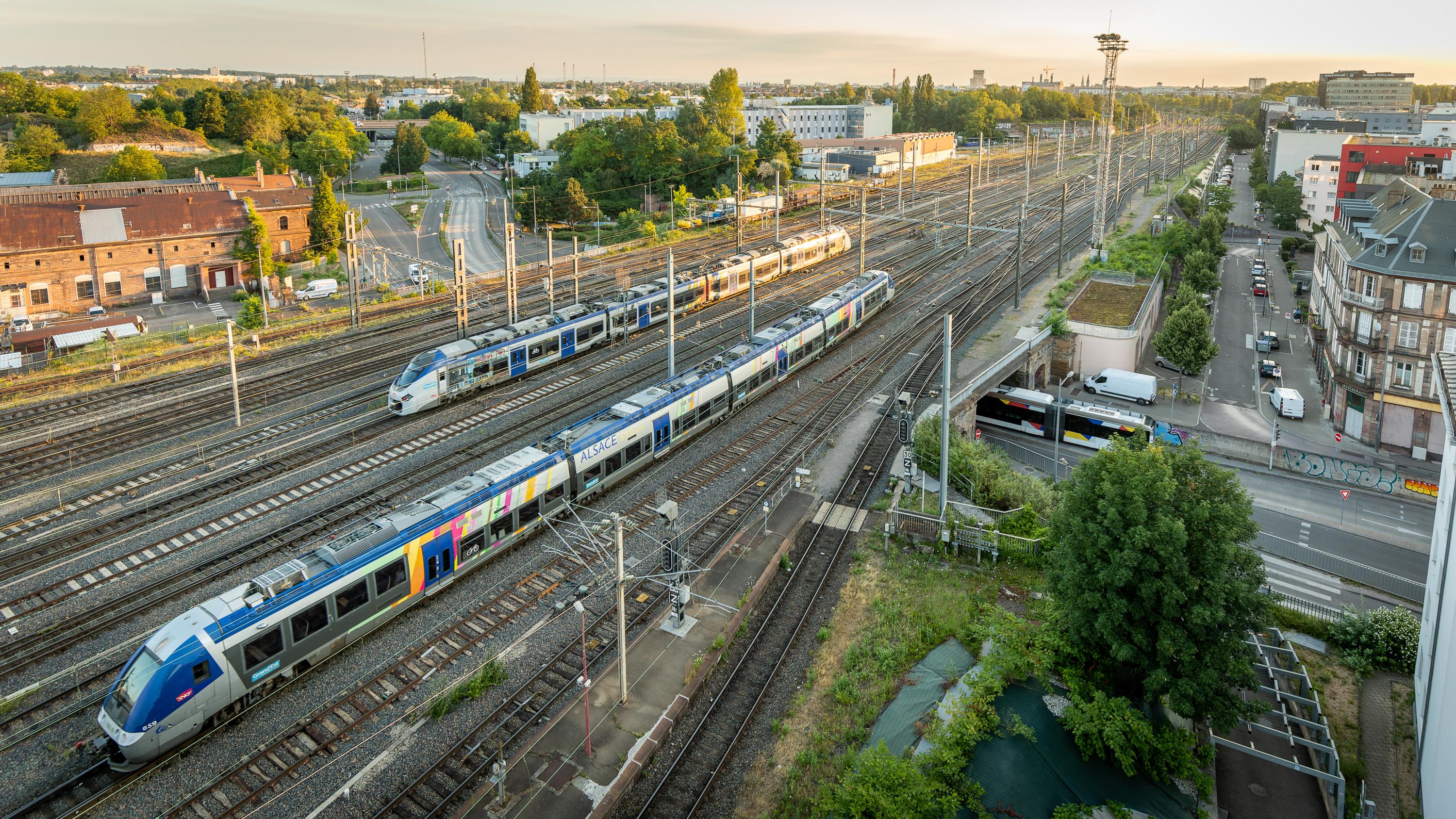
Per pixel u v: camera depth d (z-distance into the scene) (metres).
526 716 28.75
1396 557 44.56
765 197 125.38
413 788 25.59
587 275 89.88
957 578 37.47
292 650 28.95
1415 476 52.12
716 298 78.50
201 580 35.38
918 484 45.53
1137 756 27.95
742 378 53.91
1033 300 80.19
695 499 43.47
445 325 72.25
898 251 102.00
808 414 54.38
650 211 133.75
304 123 187.62
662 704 29.25
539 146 191.75
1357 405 59.53
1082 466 30.62
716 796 26.23
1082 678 29.66
